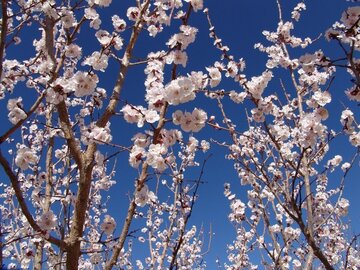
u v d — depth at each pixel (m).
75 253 3.28
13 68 4.67
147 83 3.83
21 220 5.81
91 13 4.14
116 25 4.14
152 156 3.49
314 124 3.93
